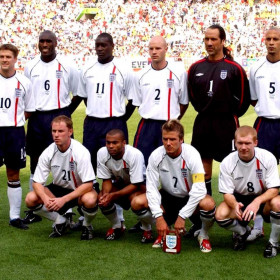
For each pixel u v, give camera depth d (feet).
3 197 25.03
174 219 18.63
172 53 115.03
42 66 22.29
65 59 22.59
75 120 53.88
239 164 16.98
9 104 20.20
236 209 16.38
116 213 18.61
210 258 16.49
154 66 21.04
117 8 129.08
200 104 20.47
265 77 19.66
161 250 17.34
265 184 17.11
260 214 17.99
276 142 19.69
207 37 19.79
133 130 46.47
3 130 20.29
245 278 14.75
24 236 19.01
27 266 15.75
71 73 22.70
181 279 14.66
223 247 17.70
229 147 20.34
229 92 19.99
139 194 18.54
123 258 16.48
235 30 117.50
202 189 17.01
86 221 18.45
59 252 17.08
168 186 17.74
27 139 22.77
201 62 20.42
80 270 15.40
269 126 19.75
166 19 124.98
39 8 129.49
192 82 20.58
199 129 20.59
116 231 18.84
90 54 119.65
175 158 17.20
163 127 16.71
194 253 17.02
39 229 20.04
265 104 19.72
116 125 21.72
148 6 128.36
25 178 29.30
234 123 20.29
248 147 16.31
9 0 130.00
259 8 121.70
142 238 18.30
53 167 18.60
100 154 18.70
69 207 18.88
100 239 18.69
